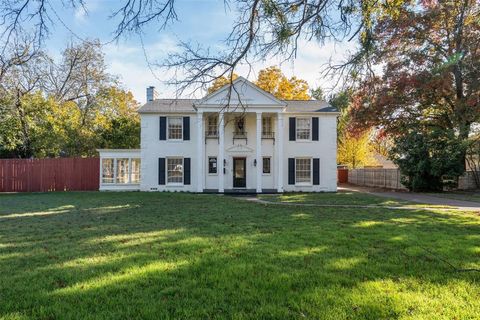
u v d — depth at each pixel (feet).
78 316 11.53
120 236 24.64
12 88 80.48
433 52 65.36
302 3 17.30
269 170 77.25
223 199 55.93
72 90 104.73
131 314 11.71
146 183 75.66
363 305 12.19
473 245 21.43
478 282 14.65
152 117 76.02
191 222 31.07
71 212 39.06
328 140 76.79
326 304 12.35
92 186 78.84
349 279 15.01
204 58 18.04
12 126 81.20
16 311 12.03
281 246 21.06
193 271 16.19
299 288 13.97
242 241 22.49
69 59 101.65
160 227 28.35
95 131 98.78
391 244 21.63
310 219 32.68
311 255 18.93
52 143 85.10
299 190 76.18
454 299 12.75
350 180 114.73
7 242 22.98
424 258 18.45
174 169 76.64
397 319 11.14
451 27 58.75
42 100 85.56
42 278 15.39
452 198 56.95
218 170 74.79
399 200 53.47
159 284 14.53
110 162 77.46
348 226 28.43
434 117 79.77
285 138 76.48
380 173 93.35
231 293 13.52
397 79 68.85
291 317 11.39
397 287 14.03
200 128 73.05
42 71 87.92
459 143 66.90
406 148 72.43
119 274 15.81
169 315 11.64
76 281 14.94
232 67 18.30
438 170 69.31
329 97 20.44
